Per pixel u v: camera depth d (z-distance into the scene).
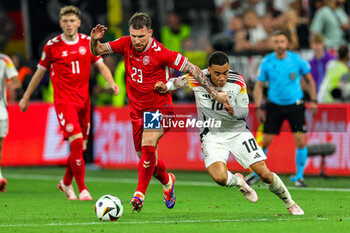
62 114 34.09
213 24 62.81
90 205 32.28
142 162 27.23
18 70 56.44
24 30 60.38
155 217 27.52
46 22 60.28
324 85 49.50
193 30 63.41
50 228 24.59
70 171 34.91
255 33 58.59
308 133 45.94
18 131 54.25
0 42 60.72
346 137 45.28
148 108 28.12
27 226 25.20
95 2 57.97
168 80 27.38
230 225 24.86
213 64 25.64
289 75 40.19
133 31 26.72
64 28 33.94
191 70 26.70
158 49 27.39
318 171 45.97
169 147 50.47
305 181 43.22
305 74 40.84
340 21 57.56
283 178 45.28
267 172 26.36
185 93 53.50
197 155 49.59
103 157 52.75
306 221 25.73
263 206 31.36
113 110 52.31
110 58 52.41
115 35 57.97
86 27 57.22
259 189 38.69
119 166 52.16
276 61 40.25
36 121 54.22
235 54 50.88
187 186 41.16
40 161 54.19
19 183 44.25
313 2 59.75
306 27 57.72
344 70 49.22
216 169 26.17
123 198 35.47
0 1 60.53
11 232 23.78
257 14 60.31
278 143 45.84
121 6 59.25
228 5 62.25
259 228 24.06
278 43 39.88
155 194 37.22
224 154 26.55
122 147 52.09
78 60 34.16
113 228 24.31
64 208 31.12
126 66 28.08
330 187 39.72
